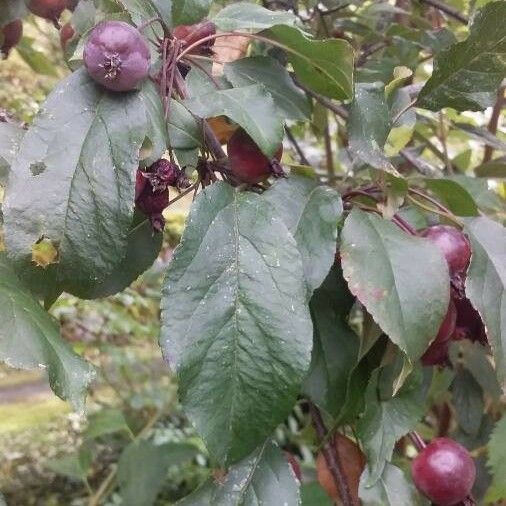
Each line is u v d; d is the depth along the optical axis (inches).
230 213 6.7
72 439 23.1
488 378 13.0
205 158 7.5
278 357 6.3
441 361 8.0
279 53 11.0
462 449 8.1
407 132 9.1
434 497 7.9
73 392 6.4
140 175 6.8
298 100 8.7
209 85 7.8
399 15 15.0
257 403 6.2
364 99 8.2
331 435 8.3
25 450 22.4
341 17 13.8
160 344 6.2
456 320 7.9
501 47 7.8
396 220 7.7
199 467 22.8
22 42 13.8
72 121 6.4
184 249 6.5
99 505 20.5
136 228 8.8
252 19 7.5
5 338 6.2
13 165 6.2
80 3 8.7
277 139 6.9
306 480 16.9
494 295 7.1
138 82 6.6
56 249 6.2
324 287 8.2
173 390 23.1
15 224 6.2
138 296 21.4
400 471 8.1
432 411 16.5
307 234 7.1
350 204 8.1
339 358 8.0
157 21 7.5
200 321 6.3
